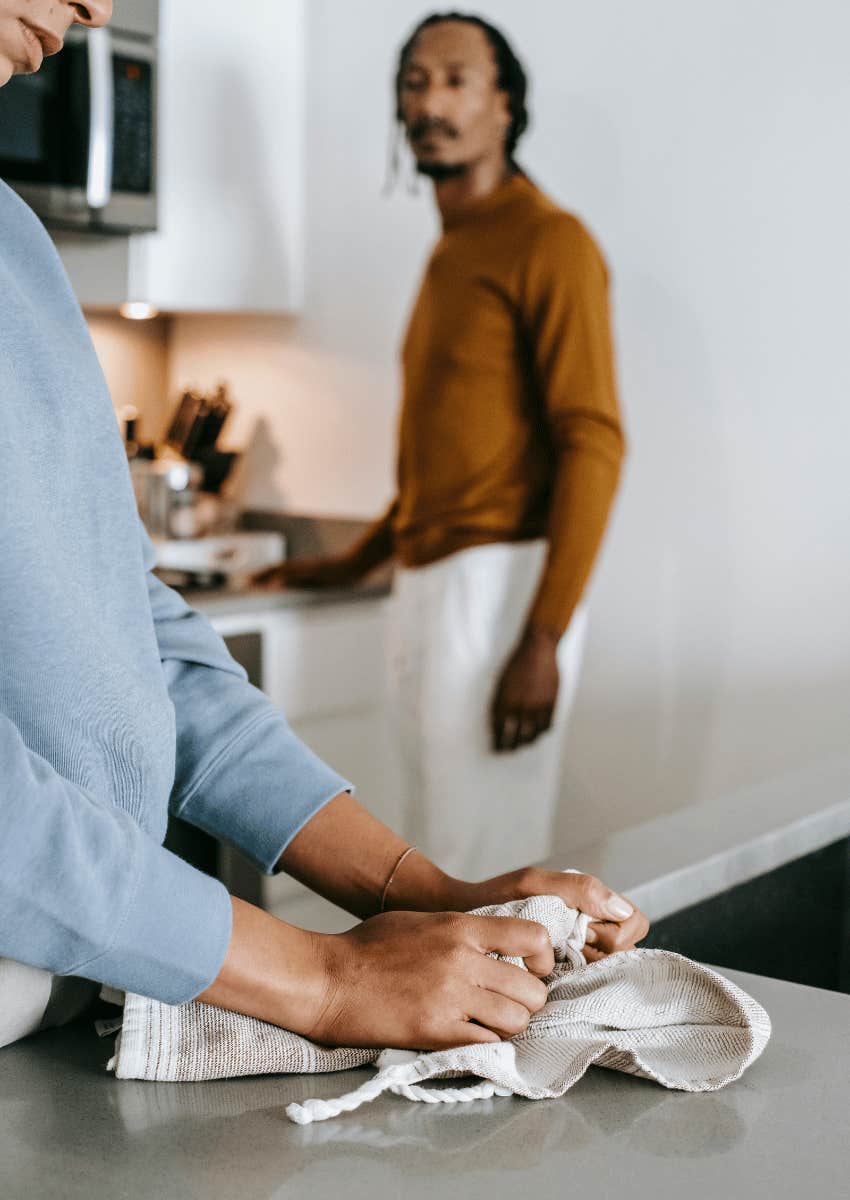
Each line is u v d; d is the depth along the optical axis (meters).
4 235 0.74
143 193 2.57
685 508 2.49
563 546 2.15
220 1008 0.67
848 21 2.26
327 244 2.93
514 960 0.71
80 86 2.40
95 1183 0.54
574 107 2.55
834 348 2.32
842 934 1.20
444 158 2.26
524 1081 0.64
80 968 0.61
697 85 2.41
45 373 0.70
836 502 2.34
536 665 2.16
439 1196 0.53
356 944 0.69
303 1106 0.60
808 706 2.40
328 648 2.62
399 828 2.81
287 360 3.04
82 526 0.72
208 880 0.65
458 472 2.25
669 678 2.54
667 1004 0.69
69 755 0.68
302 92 2.92
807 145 2.32
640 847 1.04
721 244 2.42
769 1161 0.56
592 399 2.16
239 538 2.97
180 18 2.67
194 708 0.83
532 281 2.17
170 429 3.10
